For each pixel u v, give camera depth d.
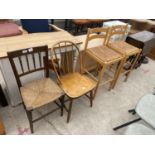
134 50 2.19
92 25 3.97
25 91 1.52
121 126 1.73
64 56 1.82
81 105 2.04
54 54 1.74
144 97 1.62
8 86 1.64
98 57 1.95
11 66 1.43
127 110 2.05
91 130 1.74
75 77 1.81
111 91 2.34
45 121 1.77
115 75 2.24
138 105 1.53
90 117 1.89
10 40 1.66
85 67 2.43
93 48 2.13
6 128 1.64
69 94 1.56
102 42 2.37
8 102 1.91
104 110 2.01
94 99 2.15
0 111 1.82
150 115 1.45
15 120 1.74
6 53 1.42
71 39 1.86
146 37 2.55
